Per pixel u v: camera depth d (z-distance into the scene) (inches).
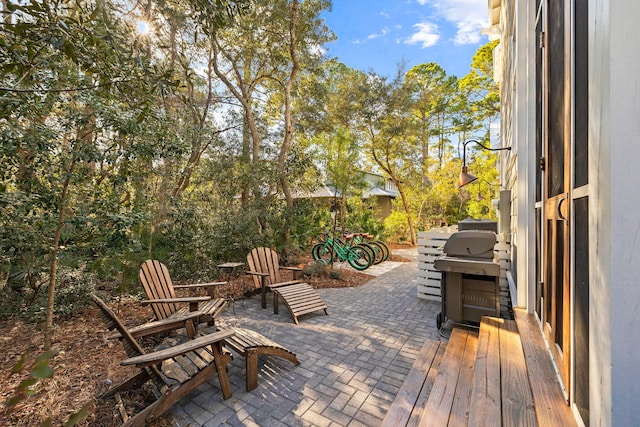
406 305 198.7
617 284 37.8
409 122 504.4
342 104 464.8
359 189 396.8
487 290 138.1
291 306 168.7
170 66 225.6
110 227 133.3
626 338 37.4
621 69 37.7
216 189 294.4
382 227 451.2
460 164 552.7
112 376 108.2
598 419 41.3
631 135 37.3
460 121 768.3
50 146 121.8
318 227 334.6
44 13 60.9
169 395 86.4
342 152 335.6
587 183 49.1
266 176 287.6
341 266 327.9
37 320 153.4
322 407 91.7
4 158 115.3
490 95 600.1
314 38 314.3
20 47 64.0
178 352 84.0
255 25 289.1
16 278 156.6
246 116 322.0
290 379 107.3
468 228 211.3
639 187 37.0
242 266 255.0
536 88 108.0
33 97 108.0
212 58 315.9
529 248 114.3
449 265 141.2
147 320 167.0
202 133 263.3
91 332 149.1
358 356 124.9
